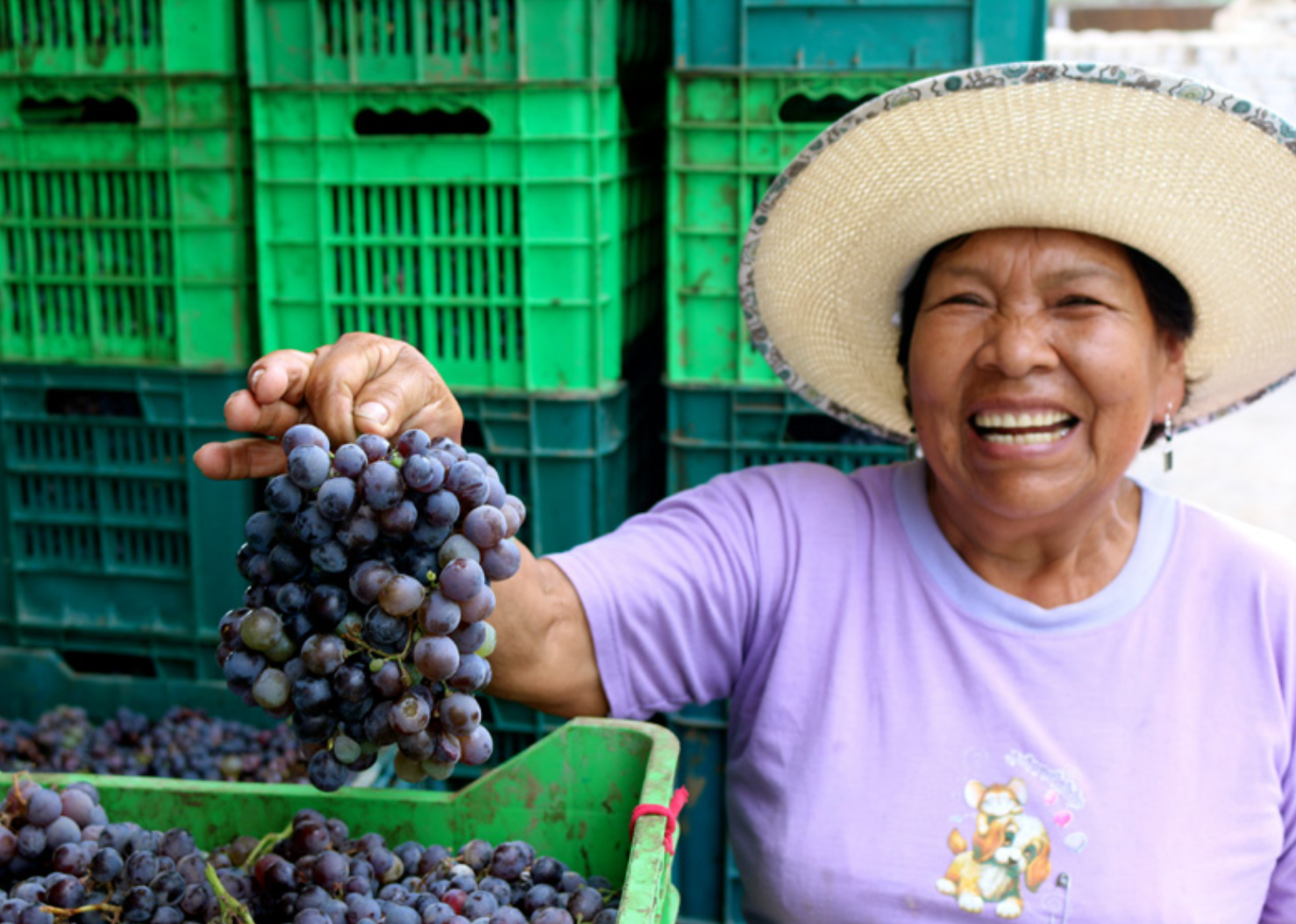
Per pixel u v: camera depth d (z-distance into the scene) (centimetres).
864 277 162
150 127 241
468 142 229
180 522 255
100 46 239
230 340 247
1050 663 151
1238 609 154
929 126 141
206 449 122
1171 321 149
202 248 245
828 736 153
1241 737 150
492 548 107
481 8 225
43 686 258
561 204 228
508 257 233
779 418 236
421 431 107
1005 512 145
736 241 231
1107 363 140
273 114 233
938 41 221
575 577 153
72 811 127
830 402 185
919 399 151
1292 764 152
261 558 107
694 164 229
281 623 105
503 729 248
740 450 238
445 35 227
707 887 244
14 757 235
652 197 277
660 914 117
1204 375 165
